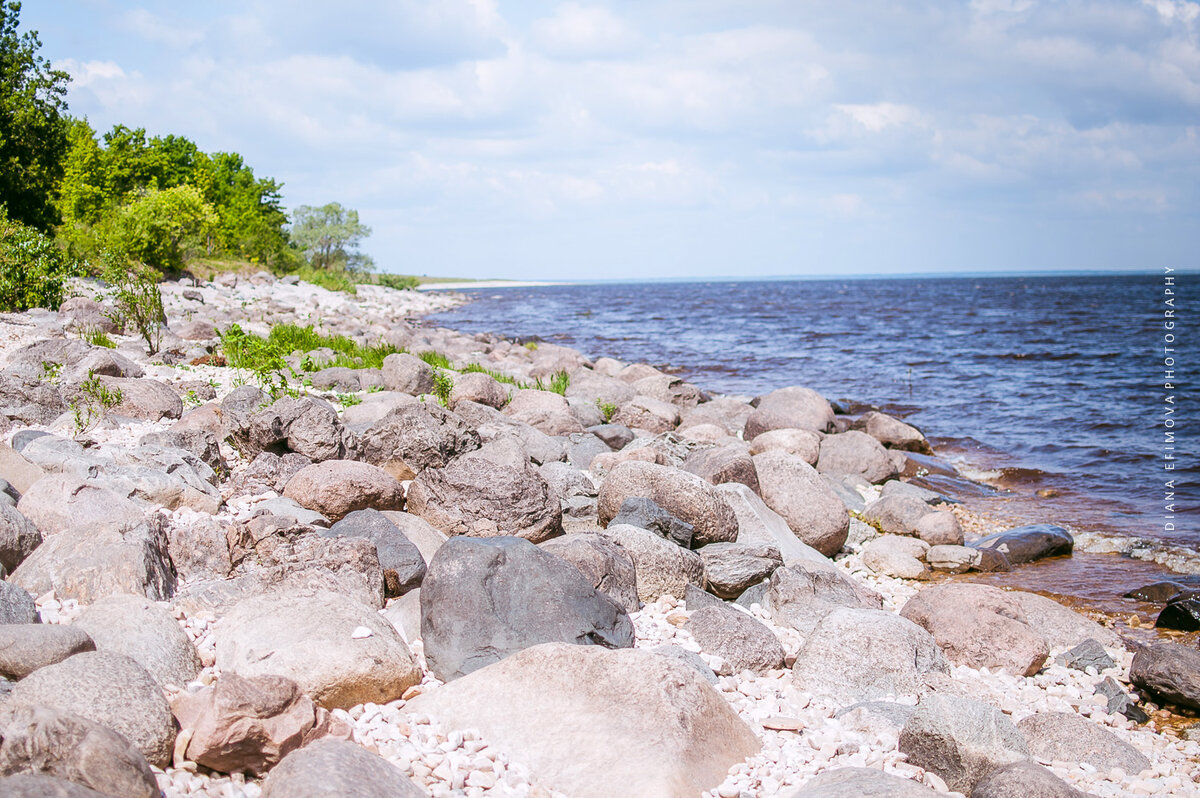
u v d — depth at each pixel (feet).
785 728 19.47
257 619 18.69
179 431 32.37
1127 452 61.67
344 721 16.22
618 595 25.40
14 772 12.25
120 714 14.16
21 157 104.22
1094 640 27.89
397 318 168.14
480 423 45.09
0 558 21.36
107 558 20.68
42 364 42.80
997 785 16.25
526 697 17.43
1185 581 35.99
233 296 125.39
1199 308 223.71
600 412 56.85
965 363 110.52
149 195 130.82
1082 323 172.65
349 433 34.76
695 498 31.76
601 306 271.90
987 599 27.50
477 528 28.99
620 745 15.89
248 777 14.93
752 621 24.54
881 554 37.76
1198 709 23.75
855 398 85.66
